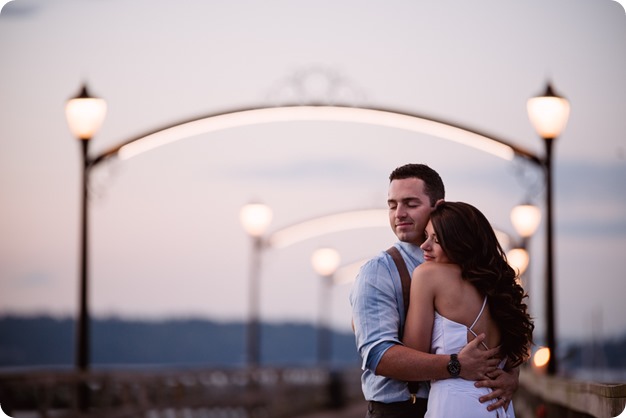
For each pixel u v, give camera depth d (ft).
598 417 33.53
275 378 127.65
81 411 64.64
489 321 25.61
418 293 25.59
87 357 64.75
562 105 59.16
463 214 25.80
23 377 62.85
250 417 117.08
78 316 64.75
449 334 25.35
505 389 25.40
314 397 147.13
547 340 60.29
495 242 25.95
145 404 85.20
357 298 25.98
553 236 59.93
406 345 25.63
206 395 103.81
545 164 59.52
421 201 26.48
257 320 119.14
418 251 26.58
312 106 61.72
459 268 25.66
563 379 44.06
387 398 25.96
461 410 24.84
